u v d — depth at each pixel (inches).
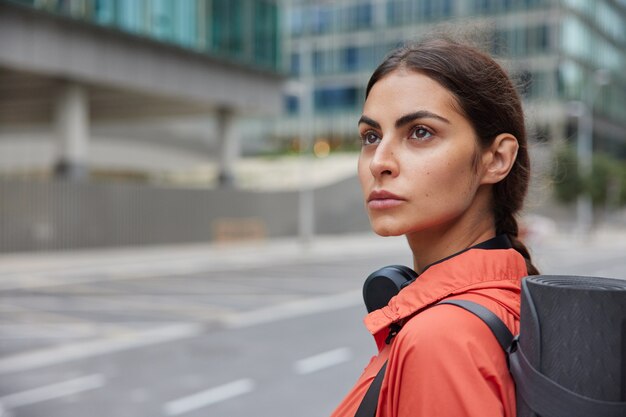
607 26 2365.9
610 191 1578.5
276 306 510.0
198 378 280.5
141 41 1077.8
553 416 29.7
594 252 1138.7
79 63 992.9
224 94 1239.5
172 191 1090.1
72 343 363.3
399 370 32.5
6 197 868.6
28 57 930.1
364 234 1572.3
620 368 29.4
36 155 1702.8
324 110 2365.9
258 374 287.4
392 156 36.2
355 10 2304.4
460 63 36.5
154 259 890.7
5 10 898.7
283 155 2212.1
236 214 1217.4
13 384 273.0
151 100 1251.2
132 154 1760.6
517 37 2015.3
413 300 36.5
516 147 38.2
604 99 2337.6
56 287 628.1
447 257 38.4
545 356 30.3
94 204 968.3
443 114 35.7
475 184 37.2
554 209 1937.7
